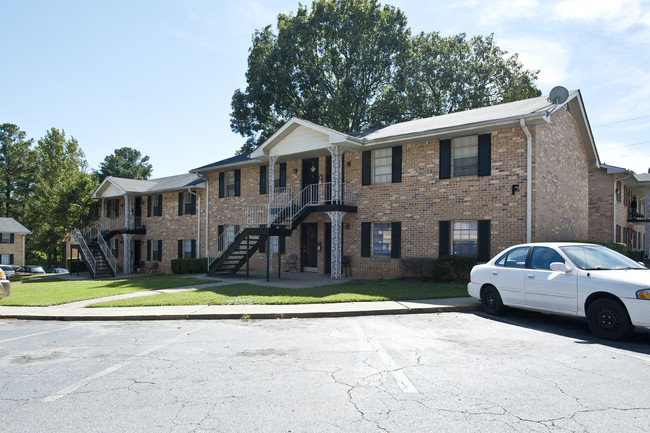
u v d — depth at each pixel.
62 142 42.34
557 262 8.16
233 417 4.14
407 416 4.09
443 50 35.03
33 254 55.38
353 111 33.59
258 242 18.80
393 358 6.07
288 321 9.15
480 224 14.91
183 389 4.97
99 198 32.56
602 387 4.83
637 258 22.95
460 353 6.30
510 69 36.31
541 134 14.55
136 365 6.02
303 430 3.83
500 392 4.70
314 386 4.98
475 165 15.21
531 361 5.86
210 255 24.44
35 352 6.93
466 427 3.83
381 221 17.34
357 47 31.98
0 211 56.91
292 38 32.69
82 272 32.62
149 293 13.70
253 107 35.62
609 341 7.00
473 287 9.91
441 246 15.75
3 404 4.60
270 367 5.77
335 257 16.98
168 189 26.69
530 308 8.48
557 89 14.41
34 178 55.91
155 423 4.04
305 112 34.28
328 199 19.06
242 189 22.89
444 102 36.09
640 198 31.12
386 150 17.50
